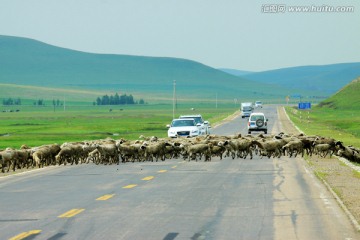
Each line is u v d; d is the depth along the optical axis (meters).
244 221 30.34
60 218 31.20
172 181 47.62
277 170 56.41
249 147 70.62
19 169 61.81
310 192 40.97
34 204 35.97
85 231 27.89
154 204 35.81
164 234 27.17
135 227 28.80
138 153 68.31
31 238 26.41
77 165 64.12
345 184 45.62
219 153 69.94
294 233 27.44
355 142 113.38
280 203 36.12
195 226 29.06
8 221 30.52
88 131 180.50
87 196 39.22
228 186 44.38
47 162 64.50
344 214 32.31
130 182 47.00
